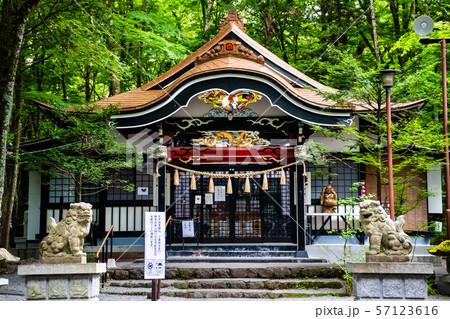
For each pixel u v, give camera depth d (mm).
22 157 14562
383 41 22047
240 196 15039
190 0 23859
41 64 19094
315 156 13766
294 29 21172
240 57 14039
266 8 21391
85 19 13969
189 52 20922
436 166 15461
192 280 11344
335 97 12062
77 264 8922
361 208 9219
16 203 19172
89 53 12906
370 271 8836
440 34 15594
